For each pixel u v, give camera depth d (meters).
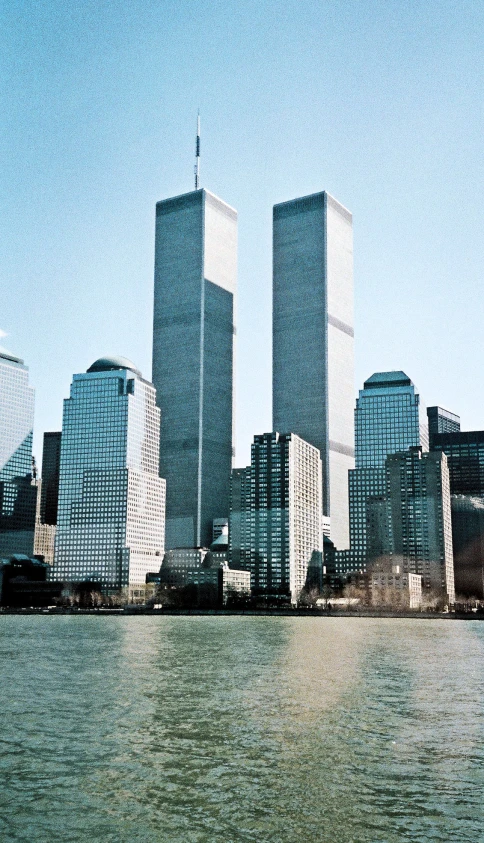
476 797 64.44
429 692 119.69
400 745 81.75
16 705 107.19
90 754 78.19
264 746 81.50
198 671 149.62
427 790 66.31
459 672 147.62
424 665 160.88
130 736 86.31
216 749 80.19
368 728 90.38
